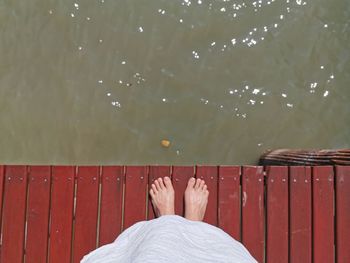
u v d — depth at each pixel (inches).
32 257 71.6
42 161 95.1
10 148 95.6
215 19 98.1
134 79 96.7
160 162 94.4
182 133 95.1
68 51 97.5
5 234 71.8
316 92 96.3
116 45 97.6
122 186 72.5
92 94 96.4
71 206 72.2
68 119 96.0
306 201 71.1
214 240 62.6
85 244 71.6
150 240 58.6
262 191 71.9
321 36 97.7
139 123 95.5
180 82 96.7
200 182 72.0
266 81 96.7
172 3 98.2
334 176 71.0
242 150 94.8
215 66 97.0
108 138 95.3
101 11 98.3
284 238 70.9
